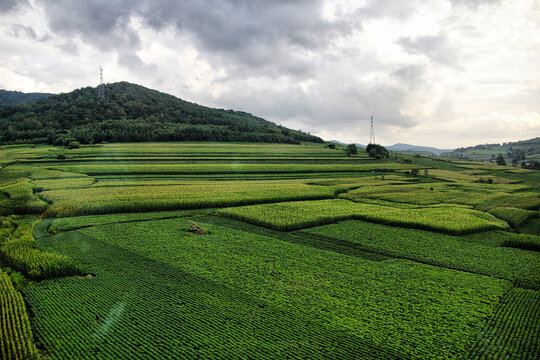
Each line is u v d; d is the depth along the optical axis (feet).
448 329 99.66
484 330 99.60
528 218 260.21
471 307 112.88
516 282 136.67
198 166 421.59
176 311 105.60
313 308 109.29
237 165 451.94
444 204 295.28
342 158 603.26
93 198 248.93
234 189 315.37
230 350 87.71
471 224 213.05
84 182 316.60
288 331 96.53
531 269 149.18
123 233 184.55
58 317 101.04
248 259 150.92
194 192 291.38
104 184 317.22
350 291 122.31
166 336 93.25
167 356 85.20
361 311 108.37
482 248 177.47
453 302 116.06
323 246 175.73
